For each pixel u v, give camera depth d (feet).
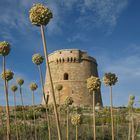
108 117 158.30
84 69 313.12
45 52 32.55
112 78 43.98
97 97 310.86
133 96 70.85
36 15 35.76
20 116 151.74
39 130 102.73
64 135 107.34
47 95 303.68
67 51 312.09
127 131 115.96
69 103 67.97
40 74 49.01
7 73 55.62
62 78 305.94
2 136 93.50
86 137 109.91
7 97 41.96
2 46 45.55
